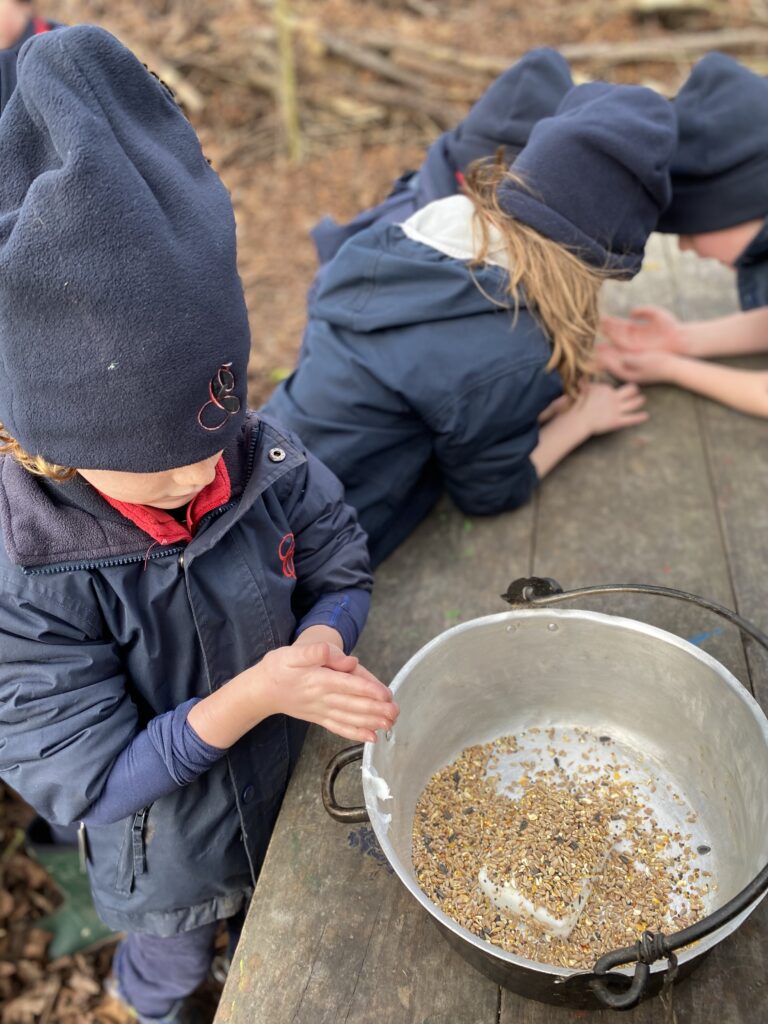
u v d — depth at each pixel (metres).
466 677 1.23
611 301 2.23
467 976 1.03
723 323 2.02
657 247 2.42
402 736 1.15
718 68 1.73
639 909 1.07
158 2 4.93
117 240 0.78
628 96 1.58
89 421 0.84
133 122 0.83
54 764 1.03
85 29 0.80
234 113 4.45
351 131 4.38
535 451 1.77
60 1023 1.95
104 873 1.31
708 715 1.14
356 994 1.02
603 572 1.58
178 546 1.07
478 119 1.91
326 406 1.61
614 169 1.53
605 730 1.29
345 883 1.12
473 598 1.56
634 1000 0.79
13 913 2.12
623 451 1.82
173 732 1.07
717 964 1.01
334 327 1.65
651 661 1.18
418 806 1.21
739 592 1.51
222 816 1.27
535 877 1.08
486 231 1.57
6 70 1.62
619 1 4.84
